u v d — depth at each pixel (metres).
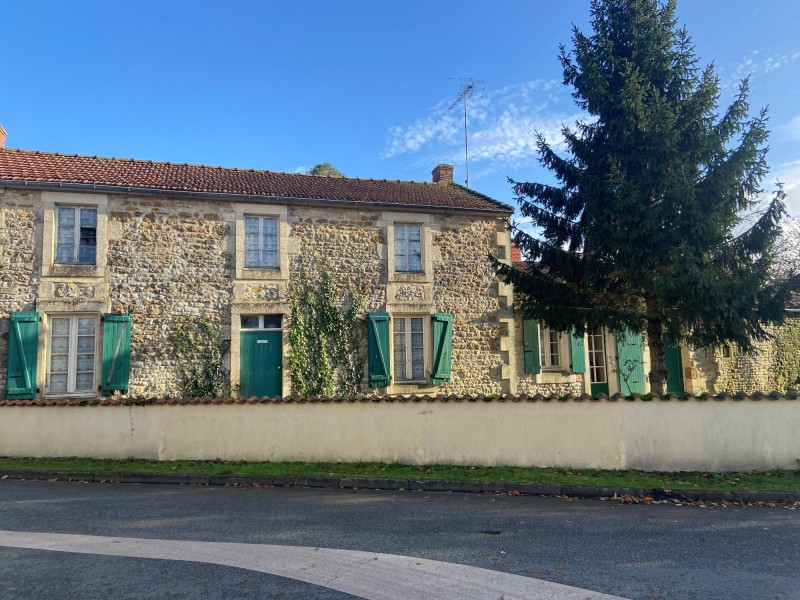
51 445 9.23
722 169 9.97
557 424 8.53
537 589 4.01
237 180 13.65
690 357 15.30
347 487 7.82
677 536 5.51
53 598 3.75
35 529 5.46
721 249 10.52
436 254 13.62
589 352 14.95
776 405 8.48
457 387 13.32
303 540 5.16
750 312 10.14
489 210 13.98
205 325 11.95
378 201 13.51
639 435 8.41
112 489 7.56
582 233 11.70
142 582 4.04
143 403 9.13
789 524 6.08
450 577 4.22
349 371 12.70
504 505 6.83
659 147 10.14
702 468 8.31
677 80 10.72
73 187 11.45
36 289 11.20
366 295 13.03
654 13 10.84
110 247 11.69
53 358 11.30
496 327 13.81
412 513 6.34
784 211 10.05
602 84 10.60
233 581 4.07
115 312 11.55
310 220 12.93
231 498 7.03
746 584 4.18
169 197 12.11
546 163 11.70
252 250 12.59
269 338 12.45
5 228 11.20
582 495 7.42
